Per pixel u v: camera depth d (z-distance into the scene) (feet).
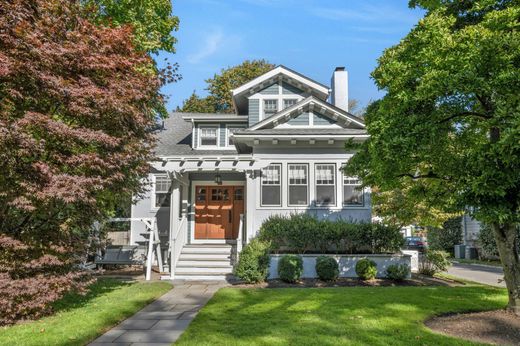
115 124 28.71
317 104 50.98
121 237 62.03
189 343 18.07
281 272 39.04
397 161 22.52
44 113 26.13
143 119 31.12
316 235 43.29
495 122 19.98
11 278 23.29
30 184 22.82
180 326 21.89
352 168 30.14
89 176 26.63
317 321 21.77
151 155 35.06
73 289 25.58
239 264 38.75
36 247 24.63
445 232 90.27
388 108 24.95
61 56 25.22
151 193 57.21
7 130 20.90
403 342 17.89
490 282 42.57
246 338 18.66
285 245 44.47
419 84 22.30
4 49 23.65
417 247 106.63
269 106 59.11
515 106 19.71
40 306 22.72
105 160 26.81
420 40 23.29
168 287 35.94
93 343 18.83
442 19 23.00
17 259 23.76
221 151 58.49
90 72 27.78
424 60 21.90
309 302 27.43
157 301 29.45
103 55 28.40
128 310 25.39
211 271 44.11
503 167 19.57
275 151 49.80
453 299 28.30
